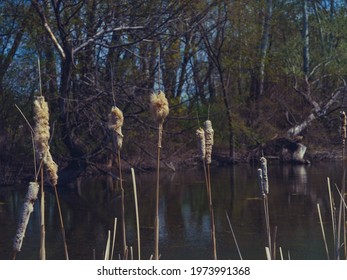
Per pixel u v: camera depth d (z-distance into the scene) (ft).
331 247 29.27
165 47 62.23
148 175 63.26
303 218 36.63
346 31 89.71
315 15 103.60
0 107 58.90
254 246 30.09
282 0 96.17
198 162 73.26
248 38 81.51
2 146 57.57
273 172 65.36
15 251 8.75
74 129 54.80
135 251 29.68
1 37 58.18
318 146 82.33
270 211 39.50
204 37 73.77
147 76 59.21
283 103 86.53
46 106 9.31
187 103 79.92
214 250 12.84
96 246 30.83
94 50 57.00
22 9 56.29
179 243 31.24
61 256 28.63
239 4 69.67
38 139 9.22
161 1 54.60
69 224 36.70
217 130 80.38
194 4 56.95
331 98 84.84
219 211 40.47
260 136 81.20
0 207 43.21
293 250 28.86
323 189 48.91
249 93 91.81
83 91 56.39
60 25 49.19
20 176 57.57
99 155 59.21
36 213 40.73
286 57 87.66
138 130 61.11
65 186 54.19
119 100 56.49
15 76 58.29
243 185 54.08
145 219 38.19
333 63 89.10
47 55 57.93
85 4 53.83
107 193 49.80
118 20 54.70
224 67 84.12
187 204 43.78
